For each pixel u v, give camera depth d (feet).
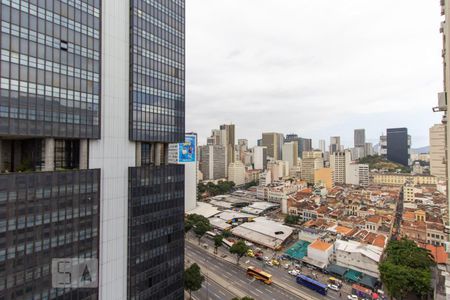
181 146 586.45
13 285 132.87
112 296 181.98
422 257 259.39
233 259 345.72
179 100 235.81
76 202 160.86
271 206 624.59
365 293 240.12
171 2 228.63
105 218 178.09
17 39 135.03
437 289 203.21
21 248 135.95
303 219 518.78
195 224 439.63
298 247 364.99
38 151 157.58
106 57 180.24
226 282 281.33
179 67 236.02
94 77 171.22
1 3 129.49
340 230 397.80
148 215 205.16
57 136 151.43
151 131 208.03
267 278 274.36
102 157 177.68
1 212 128.88
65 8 156.46
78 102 161.99
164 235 219.00
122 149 190.70
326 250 307.17
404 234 384.06
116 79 187.01
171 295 223.92
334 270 289.33
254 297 249.96
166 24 223.10
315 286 257.34
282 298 247.29
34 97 141.49
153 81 209.97
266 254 360.28
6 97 130.72
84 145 169.27
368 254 285.84
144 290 201.67
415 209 498.28
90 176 168.45
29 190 139.54
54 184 150.10
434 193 648.38
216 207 651.25
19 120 135.54
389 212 481.05
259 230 434.71
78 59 162.40
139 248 198.18
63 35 155.02
